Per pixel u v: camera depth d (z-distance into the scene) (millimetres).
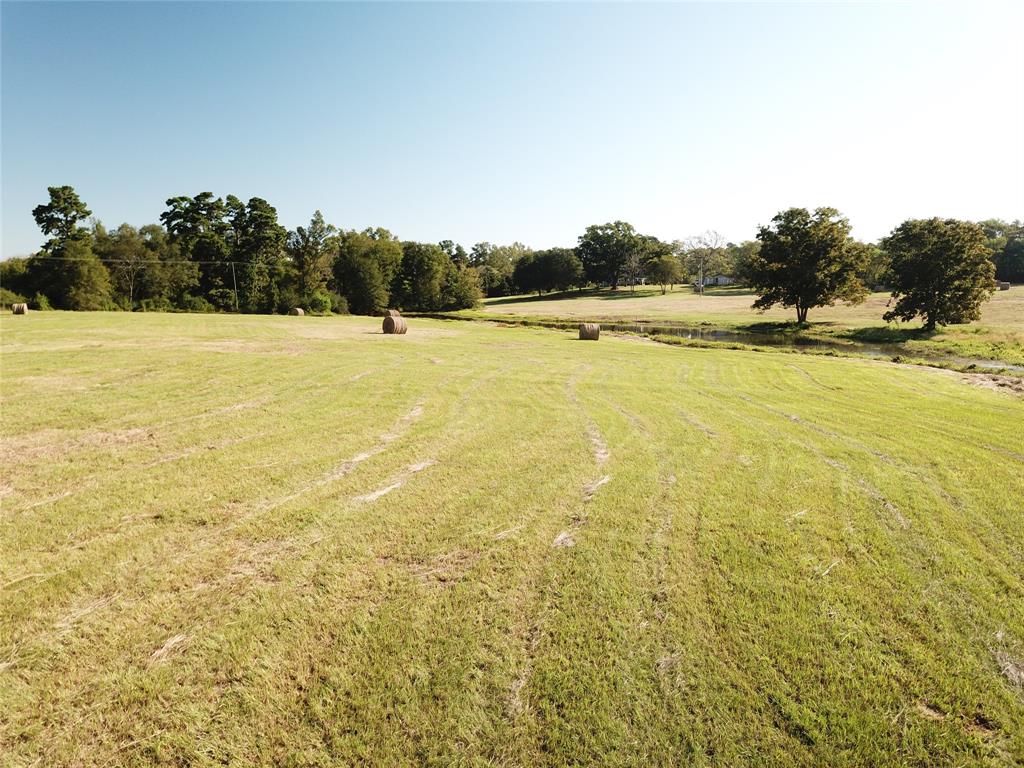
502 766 2414
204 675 2887
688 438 7941
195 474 5840
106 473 5801
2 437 7004
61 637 3148
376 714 2670
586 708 2725
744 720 2664
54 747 2443
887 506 5340
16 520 4609
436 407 9656
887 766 2432
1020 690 2885
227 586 3723
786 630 3328
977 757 2479
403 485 5711
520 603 3588
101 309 54438
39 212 55625
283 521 4746
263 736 2537
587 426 8555
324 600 3574
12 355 14641
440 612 3463
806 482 6020
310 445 7059
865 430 8695
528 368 15625
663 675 2941
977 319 34125
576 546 4395
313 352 17672
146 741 2484
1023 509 5312
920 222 35500
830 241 40719
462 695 2791
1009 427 9148
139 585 3697
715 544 4461
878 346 31516
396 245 81625
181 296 62250
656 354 21656
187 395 9992
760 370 17172
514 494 5512
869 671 2996
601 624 3367
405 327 28359
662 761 2441
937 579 3965
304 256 68438
